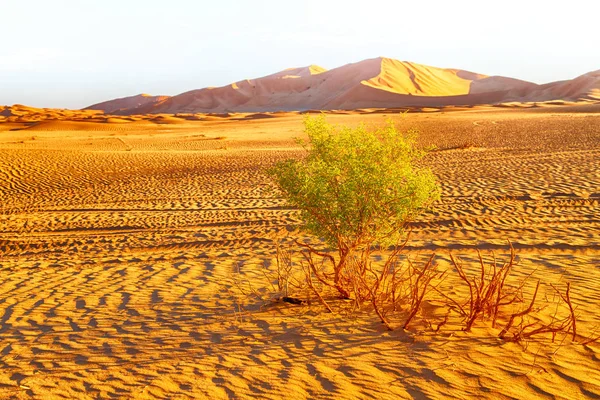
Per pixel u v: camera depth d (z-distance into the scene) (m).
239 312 6.57
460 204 13.73
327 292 7.22
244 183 20.17
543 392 4.15
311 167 6.93
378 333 5.54
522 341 5.10
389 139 7.04
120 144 42.88
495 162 21.30
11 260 11.22
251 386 4.49
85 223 14.66
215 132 58.00
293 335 5.63
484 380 4.37
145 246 11.56
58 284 8.66
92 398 4.43
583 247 9.00
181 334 5.92
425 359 4.81
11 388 4.72
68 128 71.12
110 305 7.30
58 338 6.07
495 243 9.62
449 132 39.97
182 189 19.80
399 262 8.61
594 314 5.76
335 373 4.64
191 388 4.51
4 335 6.31
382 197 6.80
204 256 10.12
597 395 4.07
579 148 24.30
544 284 6.97
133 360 5.22
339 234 6.92
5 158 28.28
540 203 13.28
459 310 6.07
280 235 11.72
